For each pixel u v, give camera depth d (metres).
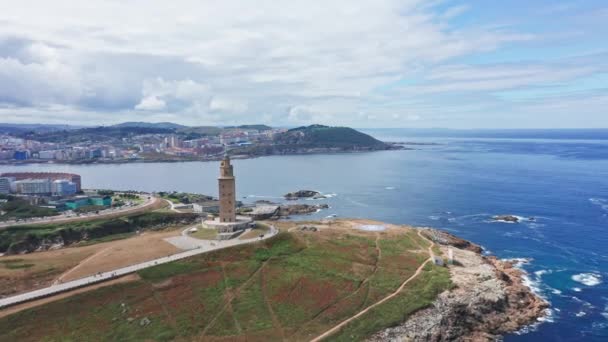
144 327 94.00
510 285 126.88
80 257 126.75
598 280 135.62
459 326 104.94
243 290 110.81
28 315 91.75
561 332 105.75
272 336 94.88
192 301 104.38
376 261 132.88
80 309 96.38
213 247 130.88
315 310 104.94
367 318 102.75
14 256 131.50
